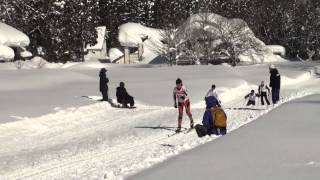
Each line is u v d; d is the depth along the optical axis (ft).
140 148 46.93
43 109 77.05
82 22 257.55
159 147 46.83
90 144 52.31
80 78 131.44
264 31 336.29
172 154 36.83
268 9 334.44
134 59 292.20
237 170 28.09
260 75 162.09
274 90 85.20
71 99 90.33
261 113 64.03
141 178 27.61
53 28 240.94
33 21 241.14
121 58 295.69
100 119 74.90
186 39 231.30
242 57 248.73
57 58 246.47
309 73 180.04
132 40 292.40
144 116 76.89
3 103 82.64
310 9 331.98
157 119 72.43
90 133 62.03
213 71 156.97
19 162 43.91
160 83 124.98
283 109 61.93
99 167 37.96
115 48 317.22
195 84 121.60
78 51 260.21
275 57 289.94
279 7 333.62
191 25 233.96
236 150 34.53
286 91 126.52
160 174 28.22
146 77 145.69
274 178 25.70
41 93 98.73
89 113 79.51
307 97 84.38
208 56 230.27
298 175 26.04
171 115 76.89
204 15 239.50
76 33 254.47
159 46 279.28
